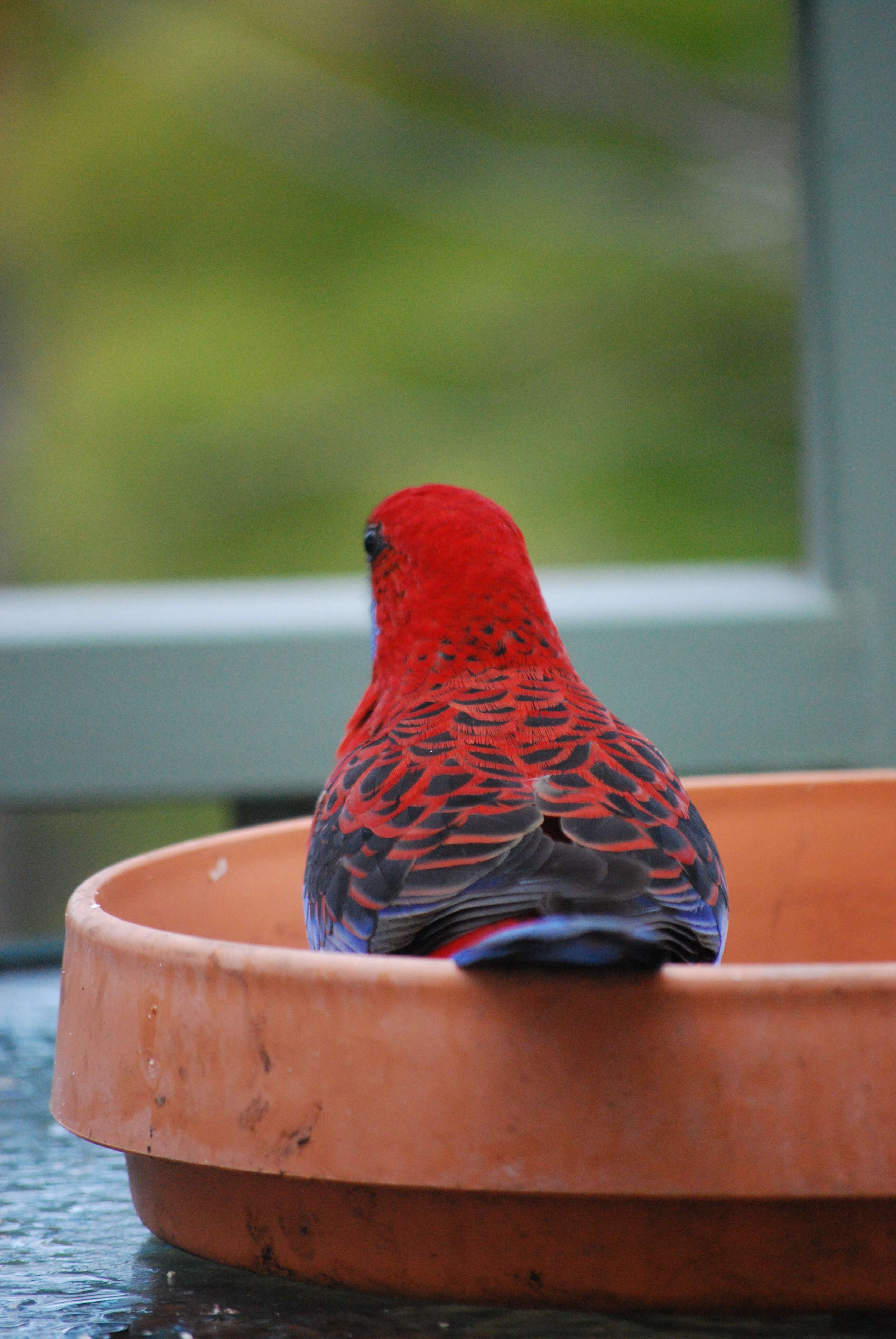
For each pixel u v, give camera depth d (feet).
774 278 33.17
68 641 12.45
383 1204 9.70
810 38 12.62
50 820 43.04
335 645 12.57
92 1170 10.10
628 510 31.40
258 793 12.57
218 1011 9.70
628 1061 9.62
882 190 12.51
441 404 33.14
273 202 35.19
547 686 10.08
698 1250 9.66
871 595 12.81
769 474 31.78
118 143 35.83
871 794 10.43
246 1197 9.75
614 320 33.30
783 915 10.41
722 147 34.17
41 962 10.92
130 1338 9.68
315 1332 9.69
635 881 9.75
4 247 36.22
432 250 34.40
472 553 10.12
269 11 35.88
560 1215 9.67
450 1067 9.63
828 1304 9.67
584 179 34.30
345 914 9.84
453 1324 9.70
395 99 35.09
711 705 12.76
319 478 33.40
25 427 35.83
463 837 9.81
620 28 34.83
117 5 36.19
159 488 33.68
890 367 12.65
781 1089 9.61
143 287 35.50
